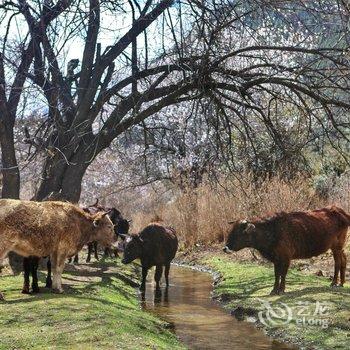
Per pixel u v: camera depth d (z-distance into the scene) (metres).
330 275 15.60
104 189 33.31
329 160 22.86
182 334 10.52
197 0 14.20
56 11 14.72
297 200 19.30
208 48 14.52
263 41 15.73
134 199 34.69
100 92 15.98
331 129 17.36
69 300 10.62
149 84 16.94
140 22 15.91
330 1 13.63
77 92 16.77
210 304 13.43
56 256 11.44
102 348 8.11
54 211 11.31
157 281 15.27
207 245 23.55
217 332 10.70
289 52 16.22
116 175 33.03
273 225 13.06
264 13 13.98
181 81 15.82
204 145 19.39
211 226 23.88
